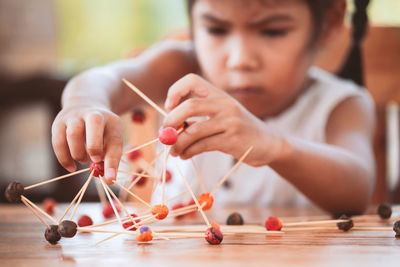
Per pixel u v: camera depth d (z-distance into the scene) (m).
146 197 1.15
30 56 2.72
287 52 0.87
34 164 2.43
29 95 2.11
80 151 0.57
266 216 0.75
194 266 0.40
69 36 2.91
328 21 1.00
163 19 3.07
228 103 0.61
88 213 0.81
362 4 1.07
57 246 0.49
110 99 0.83
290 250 0.46
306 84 1.08
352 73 1.13
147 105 1.08
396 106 1.25
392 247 0.47
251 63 0.86
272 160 0.66
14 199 0.52
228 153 0.62
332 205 0.78
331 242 0.50
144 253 0.45
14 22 2.70
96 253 0.45
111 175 0.52
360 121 1.01
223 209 0.88
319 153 0.75
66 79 1.90
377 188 1.20
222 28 0.87
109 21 2.97
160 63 1.06
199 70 1.12
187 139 0.60
